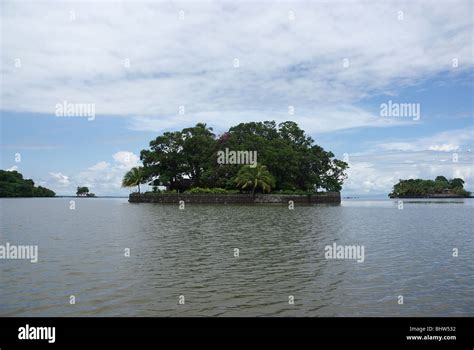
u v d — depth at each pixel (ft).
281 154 286.46
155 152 311.06
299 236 84.07
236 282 44.47
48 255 60.34
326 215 151.12
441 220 130.93
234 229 97.91
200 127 322.14
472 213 171.53
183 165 310.65
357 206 242.99
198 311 35.27
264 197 266.98
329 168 327.06
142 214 156.04
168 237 82.07
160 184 307.99
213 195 266.98
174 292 40.40
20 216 146.41
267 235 85.71
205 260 57.06
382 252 64.28
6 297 38.78
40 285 42.70
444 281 45.19
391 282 44.70
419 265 53.93
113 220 126.00
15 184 505.25
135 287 42.22
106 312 35.12
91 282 44.04
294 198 273.75
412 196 554.05
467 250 66.39
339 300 38.27
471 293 40.60
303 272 49.52
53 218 135.44
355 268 51.98
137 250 65.36
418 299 38.65
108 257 58.90
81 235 85.25
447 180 563.48
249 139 298.15
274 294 39.99
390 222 121.29
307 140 341.62
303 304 37.09
